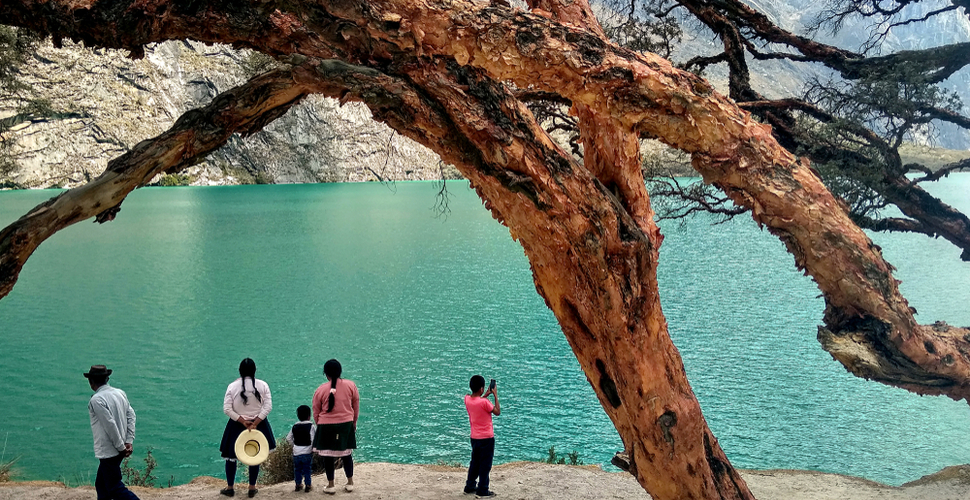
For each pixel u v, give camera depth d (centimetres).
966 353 880
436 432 2042
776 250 8206
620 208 587
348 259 6925
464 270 6144
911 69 1180
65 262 6750
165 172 592
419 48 537
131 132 15100
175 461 1786
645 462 623
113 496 772
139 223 10475
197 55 16788
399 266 6412
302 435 987
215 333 3681
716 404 2427
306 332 3712
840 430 2139
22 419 2120
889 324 801
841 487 1081
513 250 7600
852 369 823
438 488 1028
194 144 587
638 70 581
